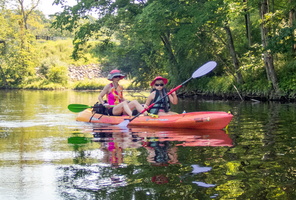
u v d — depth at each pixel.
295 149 4.08
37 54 39.66
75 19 17.67
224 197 2.54
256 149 4.13
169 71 19.75
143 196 2.59
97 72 40.06
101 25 18.00
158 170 3.26
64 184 2.91
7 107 11.39
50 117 8.34
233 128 6.03
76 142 4.87
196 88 18.81
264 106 11.13
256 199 2.49
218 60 17.97
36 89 34.53
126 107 6.96
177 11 14.41
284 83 13.70
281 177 2.97
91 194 2.66
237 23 16.97
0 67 36.69
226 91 16.53
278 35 11.98
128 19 18.36
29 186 2.88
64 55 44.91
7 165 3.55
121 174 3.15
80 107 7.78
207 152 4.02
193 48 18.03
